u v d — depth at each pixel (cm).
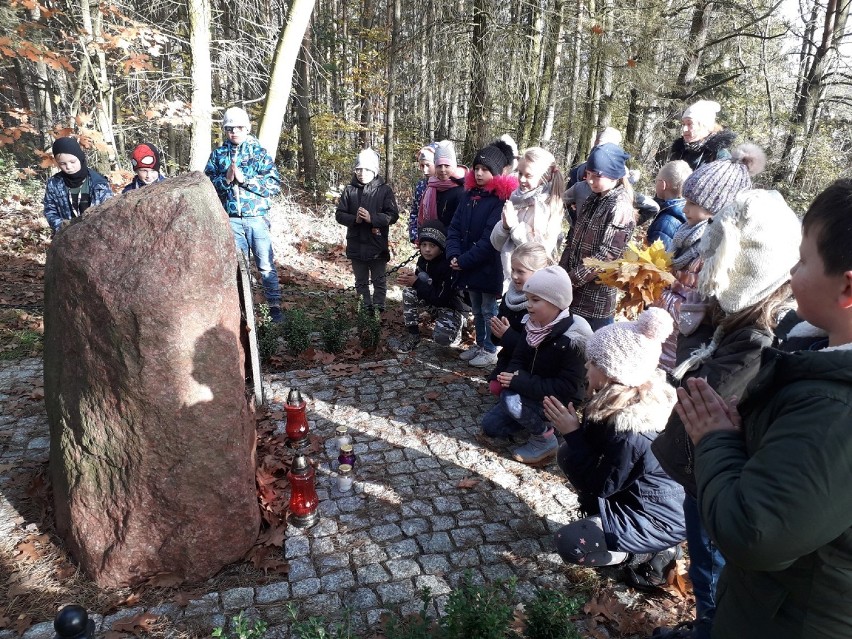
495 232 448
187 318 262
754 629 131
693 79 1180
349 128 1611
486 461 379
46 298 291
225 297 277
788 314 199
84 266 263
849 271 114
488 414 394
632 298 299
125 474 272
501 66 1000
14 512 325
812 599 118
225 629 252
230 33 1177
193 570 279
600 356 254
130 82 963
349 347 551
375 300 604
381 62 1608
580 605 266
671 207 432
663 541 258
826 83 1330
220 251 275
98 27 854
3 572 284
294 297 684
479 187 484
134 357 259
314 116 1582
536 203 439
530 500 341
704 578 226
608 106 1237
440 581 279
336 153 1630
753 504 115
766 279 199
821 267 119
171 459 268
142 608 265
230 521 283
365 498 341
